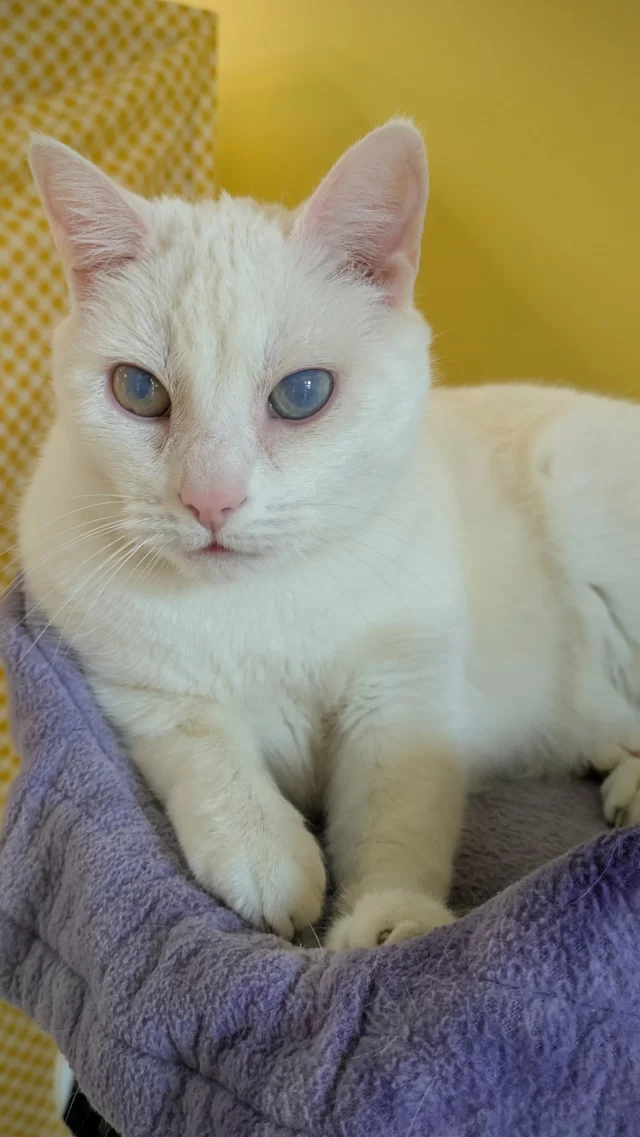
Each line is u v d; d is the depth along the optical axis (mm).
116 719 367
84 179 314
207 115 598
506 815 396
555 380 551
